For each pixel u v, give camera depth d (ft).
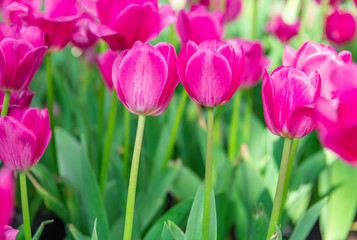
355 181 3.44
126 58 2.31
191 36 3.05
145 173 3.57
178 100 4.52
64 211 3.21
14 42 2.48
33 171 3.25
